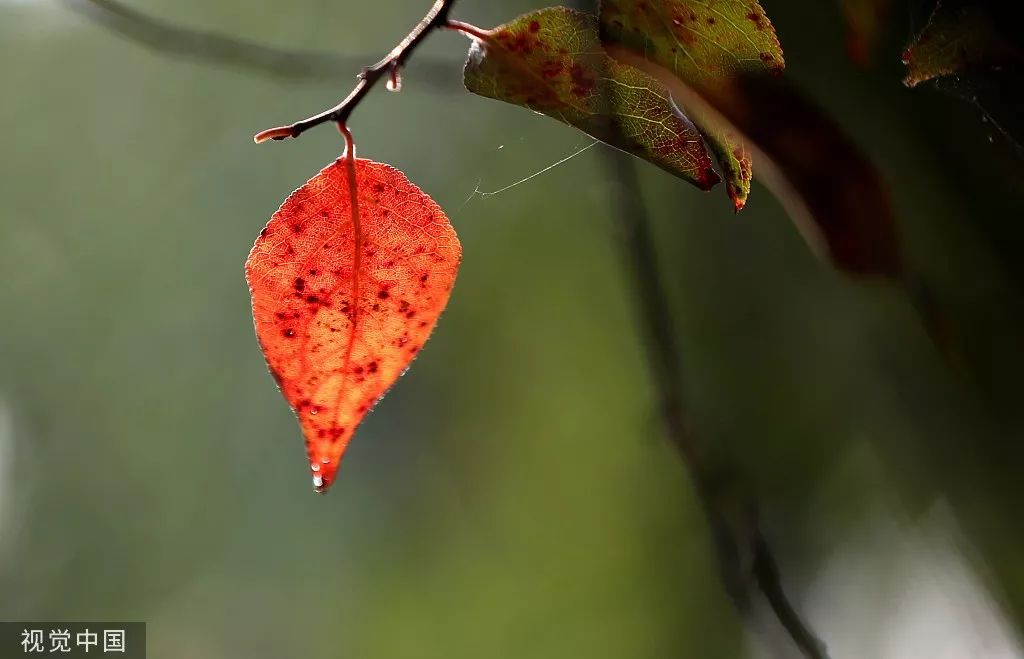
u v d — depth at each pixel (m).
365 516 2.28
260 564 2.36
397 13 1.92
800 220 0.74
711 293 1.43
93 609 2.35
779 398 1.41
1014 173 0.79
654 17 0.71
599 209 1.69
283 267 0.72
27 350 2.40
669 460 1.84
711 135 0.71
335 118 0.71
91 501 2.42
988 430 0.85
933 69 0.73
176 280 2.34
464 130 1.98
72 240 2.35
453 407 2.18
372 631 2.21
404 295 0.72
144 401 2.42
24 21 2.16
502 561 2.05
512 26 0.71
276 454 2.40
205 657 2.27
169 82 2.23
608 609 1.86
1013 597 0.93
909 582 1.39
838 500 1.49
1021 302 0.81
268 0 1.93
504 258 2.00
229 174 2.22
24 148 2.30
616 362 1.92
